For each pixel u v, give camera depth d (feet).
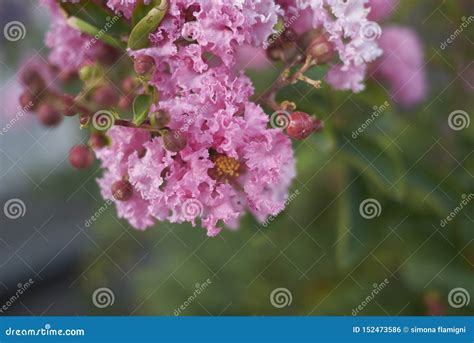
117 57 0.91
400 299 1.15
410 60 1.02
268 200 0.90
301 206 1.10
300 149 1.02
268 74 0.93
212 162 0.89
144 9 0.87
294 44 0.90
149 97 0.86
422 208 1.08
